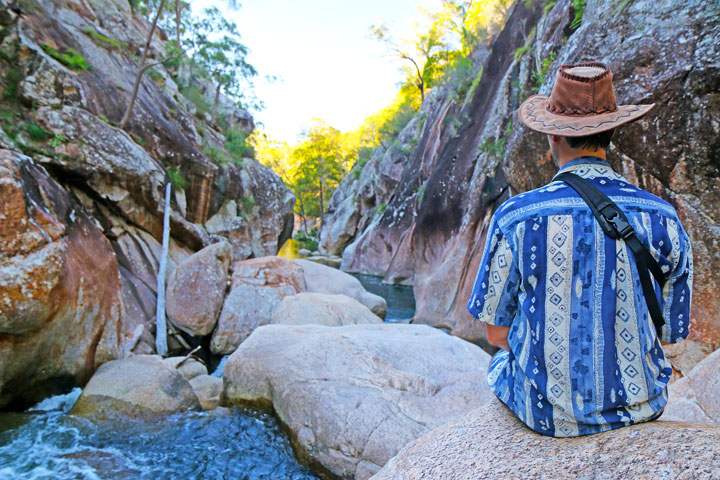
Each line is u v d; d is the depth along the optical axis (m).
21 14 11.61
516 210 1.14
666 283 1.10
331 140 52.59
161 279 10.40
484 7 20.61
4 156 5.41
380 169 31.88
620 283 1.05
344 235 36.69
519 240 1.11
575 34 6.57
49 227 5.36
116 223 11.30
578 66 1.22
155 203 12.12
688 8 4.83
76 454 4.26
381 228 24.66
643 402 1.11
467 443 1.39
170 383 5.37
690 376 2.84
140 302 9.41
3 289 4.58
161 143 15.06
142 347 8.25
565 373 1.10
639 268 1.05
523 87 11.98
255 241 21.84
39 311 4.83
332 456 4.01
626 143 5.11
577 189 1.12
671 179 4.81
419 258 14.77
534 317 1.11
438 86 24.80
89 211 10.76
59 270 5.14
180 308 8.98
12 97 10.13
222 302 9.39
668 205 1.10
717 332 4.44
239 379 5.27
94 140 10.96
